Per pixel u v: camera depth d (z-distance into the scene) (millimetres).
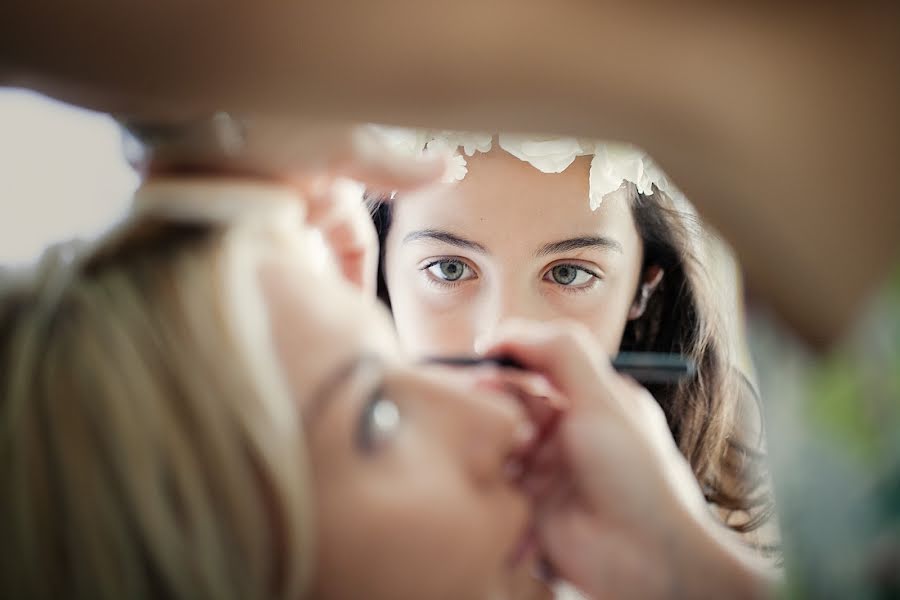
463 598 333
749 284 310
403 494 327
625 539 386
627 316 603
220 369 311
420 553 326
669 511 388
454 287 580
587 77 308
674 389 577
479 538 339
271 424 310
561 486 398
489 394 368
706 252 602
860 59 289
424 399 350
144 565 294
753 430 581
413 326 585
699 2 297
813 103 291
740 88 298
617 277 582
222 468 302
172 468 300
